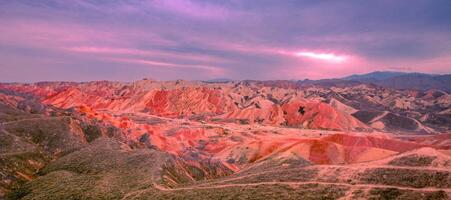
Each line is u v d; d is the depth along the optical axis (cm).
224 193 8781
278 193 8294
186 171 13338
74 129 16638
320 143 18400
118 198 9406
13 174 12025
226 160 18862
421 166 8462
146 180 10369
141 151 13300
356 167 8931
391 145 19088
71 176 11531
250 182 9300
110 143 14838
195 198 8744
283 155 12406
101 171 11800
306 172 9281
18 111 19388
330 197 7838
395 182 8019
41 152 14450
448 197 7262
